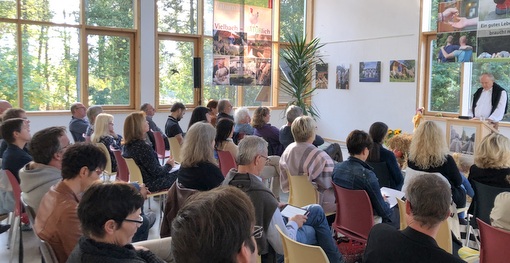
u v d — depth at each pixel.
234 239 0.95
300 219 2.69
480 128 5.15
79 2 8.25
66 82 8.29
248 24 10.16
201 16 9.58
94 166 2.17
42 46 8.01
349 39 10.05
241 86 10.30
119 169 4.63
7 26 7.69
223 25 9.77
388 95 9.26
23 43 7.83
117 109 8.82
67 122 8.27
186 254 0.96
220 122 4.44
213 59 9.70
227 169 4.37
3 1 7.61
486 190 3.14
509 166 3.15
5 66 7.74
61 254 2.04
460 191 3.39
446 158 3.37
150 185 4.05
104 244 1.51
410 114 8.84
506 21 7.00
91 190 1.58
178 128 6.16
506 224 2.45
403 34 8.88
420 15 8.53
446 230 2.55
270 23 10.50
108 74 8.69
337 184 3.27
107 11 8.54
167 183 4.12
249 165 2.58
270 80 10.68
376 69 9.46
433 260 1.64
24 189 2.53
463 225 3.79
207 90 9.85
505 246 2.25
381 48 9.35
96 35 8.49
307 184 3.59
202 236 0.94
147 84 9.01
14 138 3.49
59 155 2.61
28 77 7.93
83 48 8.32
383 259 1.75
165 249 2.04
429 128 3.40
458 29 7.75
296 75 10.28
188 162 2.94
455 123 5.45
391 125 9.23
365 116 9.80
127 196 1.57
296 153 3.69
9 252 3.77
